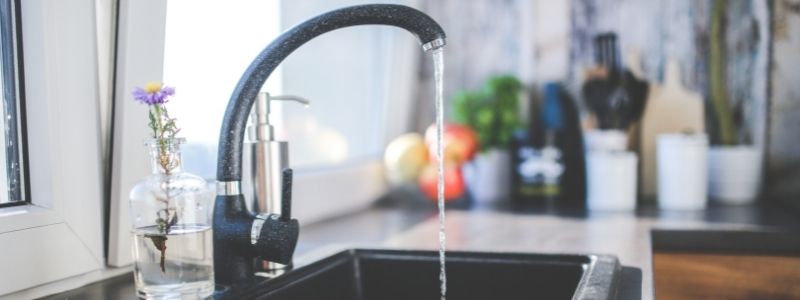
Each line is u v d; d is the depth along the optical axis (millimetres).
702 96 1871
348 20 811
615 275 864
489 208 1803
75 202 825
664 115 1896
